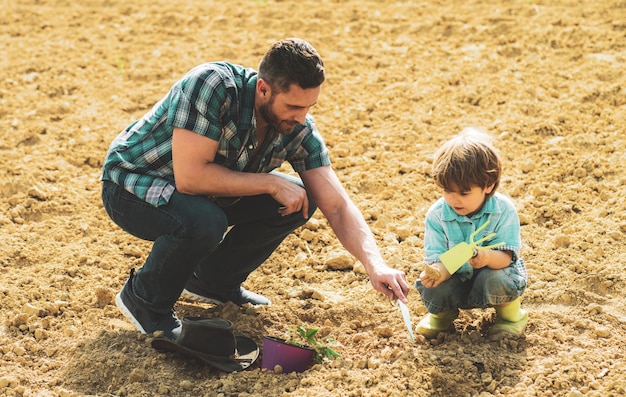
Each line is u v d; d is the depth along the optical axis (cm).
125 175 391
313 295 445
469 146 364
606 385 361
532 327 406
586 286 438
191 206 379
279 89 360
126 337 405
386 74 676
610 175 530
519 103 616
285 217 413
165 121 384
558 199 514
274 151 398
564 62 666
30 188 538
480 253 374
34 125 620
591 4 748
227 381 372
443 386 366
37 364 398
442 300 388
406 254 480
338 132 608
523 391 360
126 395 370
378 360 387
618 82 629
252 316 426
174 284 393
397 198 535
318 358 388
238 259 424
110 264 479
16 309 434
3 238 496
